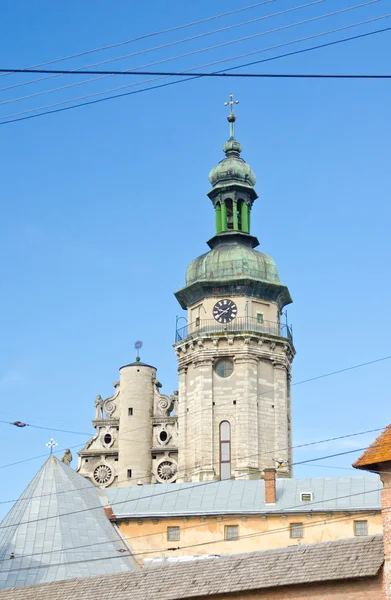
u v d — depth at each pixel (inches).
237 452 4409.5
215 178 4886.8
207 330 4596.5
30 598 2709.2
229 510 3553.2
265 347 4586.6
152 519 3585.1
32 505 3469.5
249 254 4694.9
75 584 2687.0
